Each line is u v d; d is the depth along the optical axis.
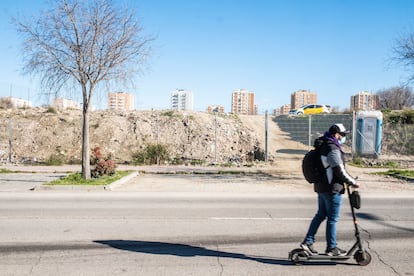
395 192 12.63
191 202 10.66
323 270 5.13
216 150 22.91
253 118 31.53
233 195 11.98
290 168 19.47
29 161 21.95
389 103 52.78
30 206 9.95
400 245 6.34
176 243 6.49
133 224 7.90
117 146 24.50
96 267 5.25
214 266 5.29
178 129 25.94
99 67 13.60
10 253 5.91
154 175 17.17
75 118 27.45
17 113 28.69
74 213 9.02
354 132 22.22
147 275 4.94
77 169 18.86
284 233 7.18
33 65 13.23
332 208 5.29
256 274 4.98
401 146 24.64
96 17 13.27
